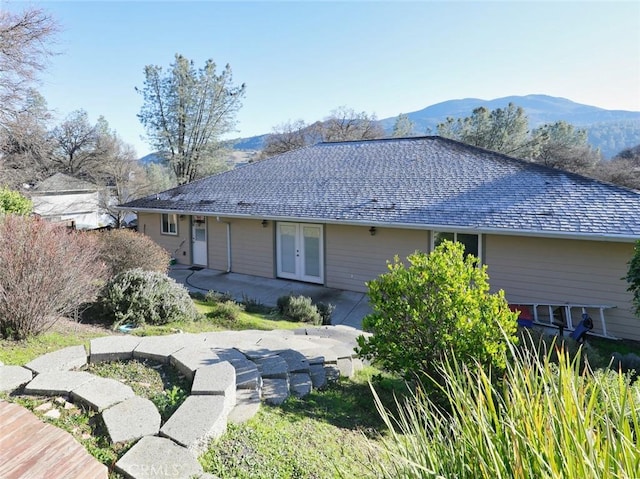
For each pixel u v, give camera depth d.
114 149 32.91
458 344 3.93
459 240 9.80
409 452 1.73
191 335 5.53
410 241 10.37
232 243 13.58
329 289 11.61
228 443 2.85
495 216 9.12
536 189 9.83
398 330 4.33
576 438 1.36
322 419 3.61
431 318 4.09
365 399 4.33
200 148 30.53
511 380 1.82
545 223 8.48
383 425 3.69
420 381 3.94
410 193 11.08
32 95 14.88
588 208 8.64
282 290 11.50
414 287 4.25
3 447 2.32
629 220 7.96
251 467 2.62
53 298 4.77
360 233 11.09
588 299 8.55
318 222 11.02
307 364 4.73
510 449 1.48
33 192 25.06
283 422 3.36
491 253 9.46
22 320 4.41
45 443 2.36
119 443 2.56
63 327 5.12
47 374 3.40
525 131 32.44
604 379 1.80
